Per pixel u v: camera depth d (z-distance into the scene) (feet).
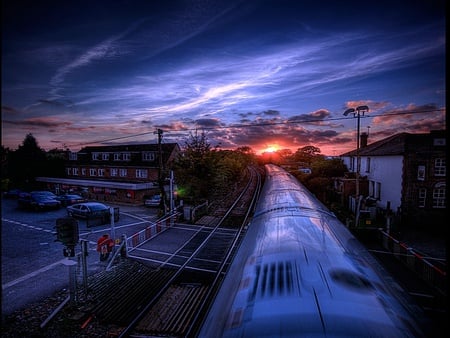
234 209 72.84
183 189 73.67
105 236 39.04
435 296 27.50
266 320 10.71
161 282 31.42
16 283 32.01
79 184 104.01
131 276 33.12
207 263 37.11
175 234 51.19
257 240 19.22
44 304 27.40
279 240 17.63
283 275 13.44
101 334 22.90
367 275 14.14
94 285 31.01
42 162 132.87
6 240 49.11
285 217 23.06
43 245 46.21
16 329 23.50
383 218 58.80
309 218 22.65
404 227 55.31
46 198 79.66
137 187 86.22
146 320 24.43
